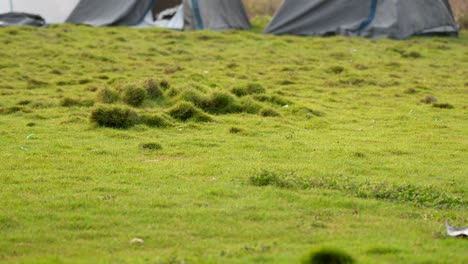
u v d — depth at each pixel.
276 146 20.25
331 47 41.22
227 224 13.14
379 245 11.57
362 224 13.31
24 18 45.62
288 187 15.75
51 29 43.22
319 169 17.55
